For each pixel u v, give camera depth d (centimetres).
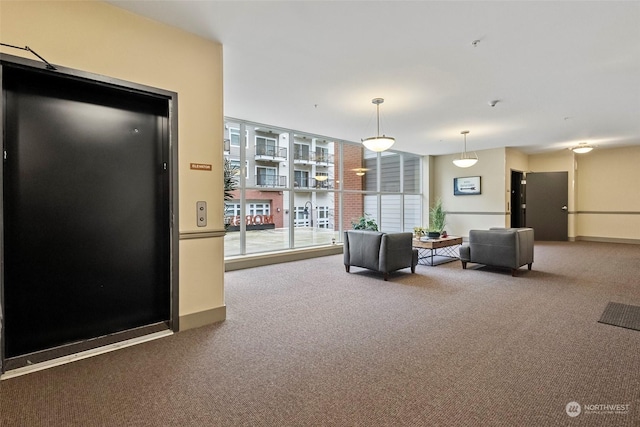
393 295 398
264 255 595
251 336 279
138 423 169
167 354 246
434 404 184
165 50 281
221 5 257
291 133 671
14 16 217
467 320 312
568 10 264
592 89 434
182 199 291
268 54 339
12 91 230
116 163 274
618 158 877
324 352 248
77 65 239
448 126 632
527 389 197
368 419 171
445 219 954
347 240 531
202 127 303
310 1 254
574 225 923
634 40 309
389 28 292
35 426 167
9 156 229
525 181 958
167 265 296
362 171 828
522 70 376
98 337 268
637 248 774
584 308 344
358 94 455
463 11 266
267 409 180
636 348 250
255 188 611
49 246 247
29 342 241
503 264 504
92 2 246
